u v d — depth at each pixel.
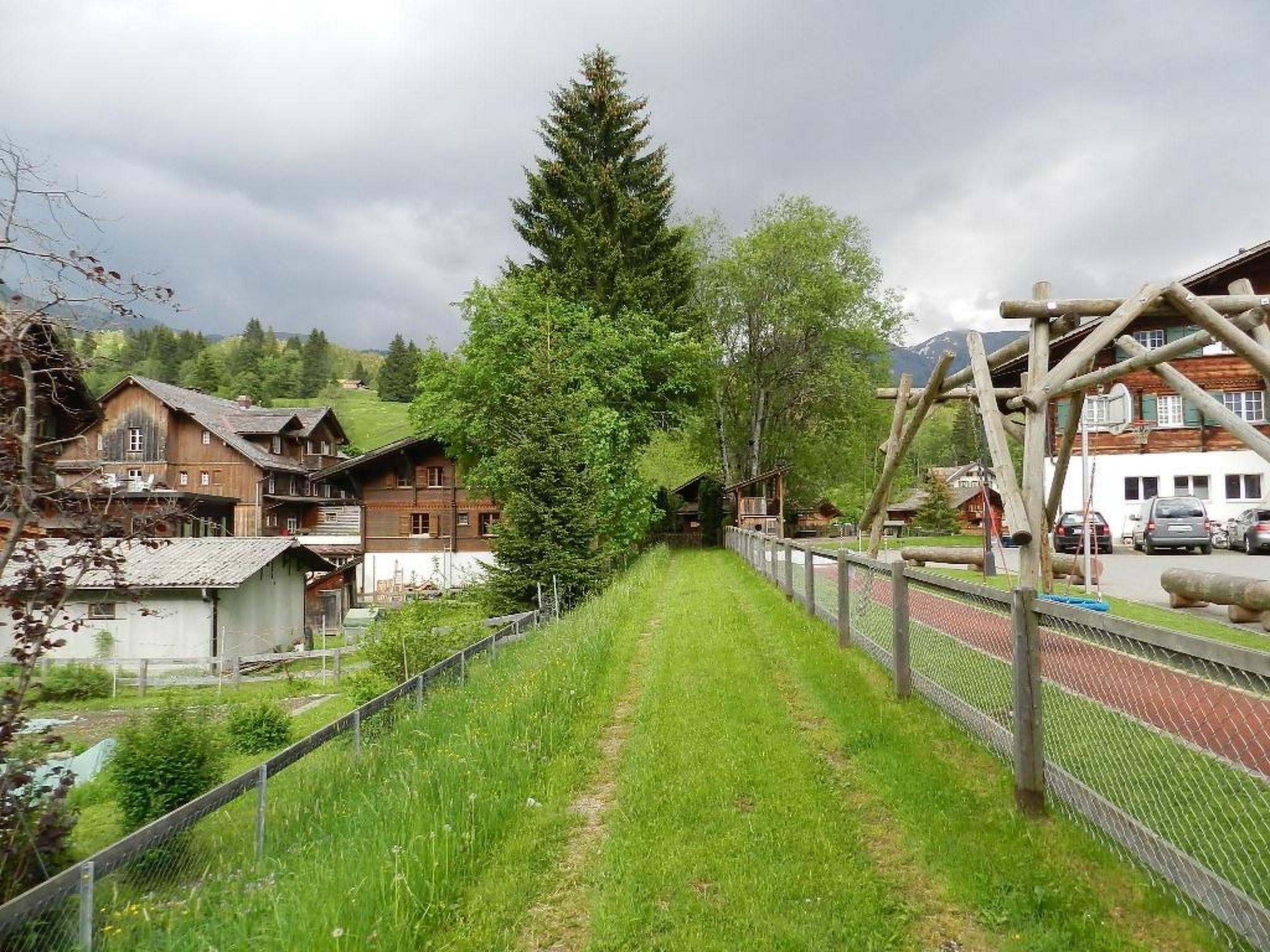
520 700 7.76
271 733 13.38
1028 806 4.64
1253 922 3.11
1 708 5.70
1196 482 28.12
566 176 33.66
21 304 5.64
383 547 39.19
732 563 25.81
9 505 5.73
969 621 5.80
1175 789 3.64
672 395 36.72
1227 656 3.04
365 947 3.71
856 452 45.12
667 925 3.95
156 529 6.39
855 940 3.68
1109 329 7.43
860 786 5.50
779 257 41.66
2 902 5.43
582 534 21.16
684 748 6.38
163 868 5.23
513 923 4.12
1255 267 25.11
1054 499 11.08
